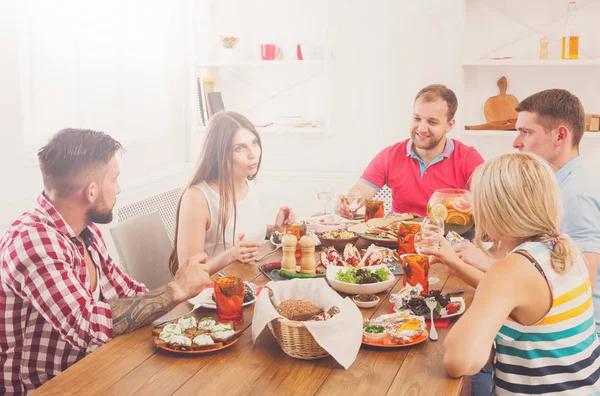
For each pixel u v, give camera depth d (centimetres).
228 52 410
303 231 218
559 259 143
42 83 312
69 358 170
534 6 374
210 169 244
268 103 425
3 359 167
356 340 144
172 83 417
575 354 146
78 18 334
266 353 149
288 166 426
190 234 235
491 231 152
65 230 172
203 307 177
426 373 139
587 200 207
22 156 289
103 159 174
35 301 158
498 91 388
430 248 184
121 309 162
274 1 412
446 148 304
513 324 147
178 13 417
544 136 228
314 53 400
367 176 317
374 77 402
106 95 363
